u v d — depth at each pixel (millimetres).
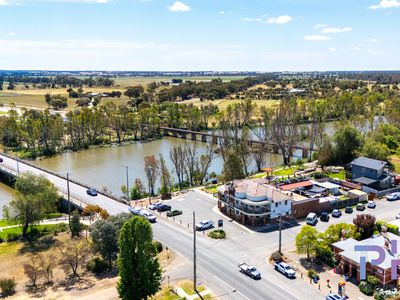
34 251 97875
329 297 70438
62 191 138250
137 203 126062
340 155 159250
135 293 67875
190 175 152625
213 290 75250
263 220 106312
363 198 121938
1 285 79250
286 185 125812
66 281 83188
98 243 87250
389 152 167500
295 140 183000
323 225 104688
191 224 107000
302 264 84562
